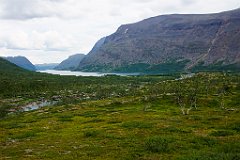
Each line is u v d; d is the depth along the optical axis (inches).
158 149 1587.1
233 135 2009.1
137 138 1990.7
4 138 2442.2
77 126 2989.7
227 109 4259.4
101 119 3449.8
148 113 3924.7
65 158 1485.0
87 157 1489.9
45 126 3211.1
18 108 7209.6
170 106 5078.7
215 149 1581.0
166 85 7677.2
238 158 1328.7
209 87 7239.2
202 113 3681.1
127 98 6535.4
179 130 2256.4
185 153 1512.1
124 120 3179.1
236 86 7160.4
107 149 1660.9
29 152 1715.1
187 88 6742.1
